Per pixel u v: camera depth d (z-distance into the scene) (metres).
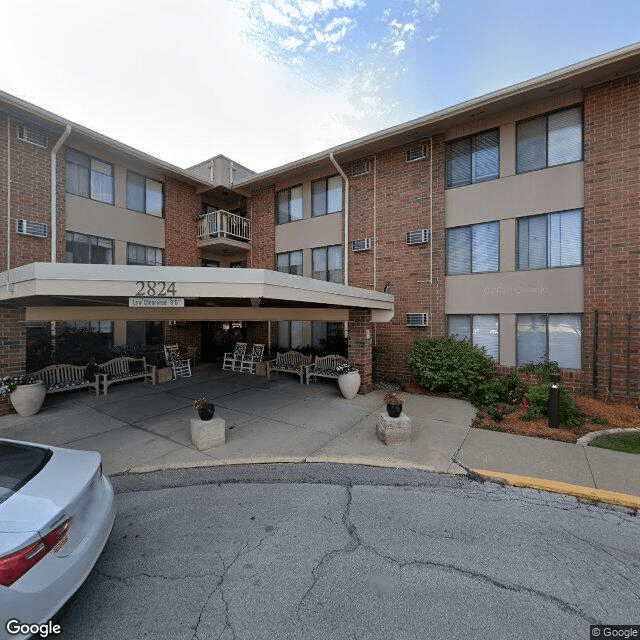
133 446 5.88
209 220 13.95
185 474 4.94
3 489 2.58
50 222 9.68
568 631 2.42
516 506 4.06
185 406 8.32
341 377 8.97
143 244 12.39
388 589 2.81
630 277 7.84
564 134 8.70
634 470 4.77
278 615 2.57
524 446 5.69
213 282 5.21
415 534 3.54
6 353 7.60
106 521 2.89
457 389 8.89
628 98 7.84
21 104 8.62
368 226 11.70
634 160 7.80
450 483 4.63
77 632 2.42
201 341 15.33
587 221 8.31
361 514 3.92
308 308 9.10
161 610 2.61
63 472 2.89
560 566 3.06
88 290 4.91
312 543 3.41
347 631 2.43
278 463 5.27
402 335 10.97
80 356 10.74
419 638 2.38
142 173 12.42
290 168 12.77
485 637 2.38
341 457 5.40
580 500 4.17
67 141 10.25
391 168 11.27
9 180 8.94
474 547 3.33
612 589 2.79
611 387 8.03
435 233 10.40
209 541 3.45
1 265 8.77
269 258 14.27
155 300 5.39
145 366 11.09
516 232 9.30
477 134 9.88
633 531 3.57
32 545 2.16
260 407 8.24
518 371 8.98
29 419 7.32
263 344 14.00
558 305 8.75
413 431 6.49
